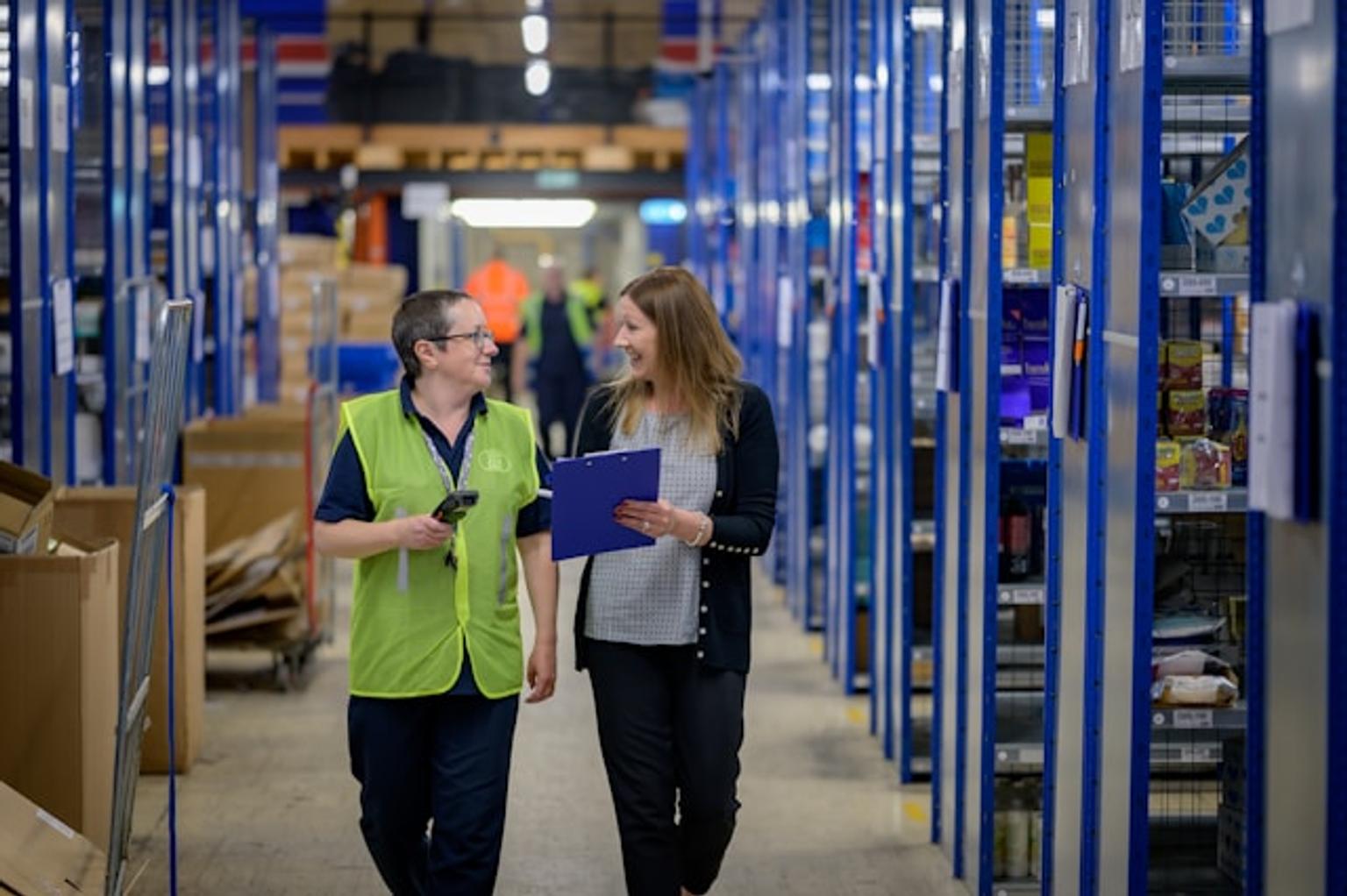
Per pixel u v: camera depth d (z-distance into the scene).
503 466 6.38
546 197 28.56
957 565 8.34
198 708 10.36
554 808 9.59
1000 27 7.75
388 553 6.25
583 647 6.60
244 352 19.06
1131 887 6.18
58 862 6.24
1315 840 4.70
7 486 7.66
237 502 13.35
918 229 11.33
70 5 10.15
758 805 9.60
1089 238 6.57
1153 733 7.75
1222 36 7.23
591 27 26.97
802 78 14.40
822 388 14.70
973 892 8.08
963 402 8.22
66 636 7.53
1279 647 4.91
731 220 21.11
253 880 8.25
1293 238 4.76
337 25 26.88
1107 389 6.44
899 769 10.08
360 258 29.62
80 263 11.48
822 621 14.64
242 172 18.72
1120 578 6.31
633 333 6.54
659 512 6.21
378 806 6.38
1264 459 4.72
